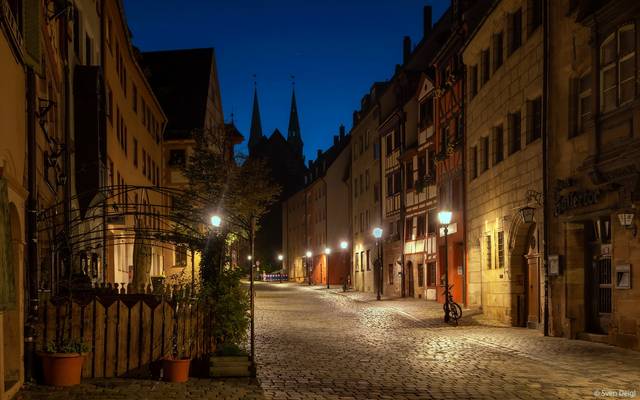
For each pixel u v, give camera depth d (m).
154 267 36.44
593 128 15.41
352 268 56.38
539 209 18.77
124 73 30.48
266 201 39.12
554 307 17.58
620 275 14.62
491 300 23.58
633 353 13.82
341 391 10.01
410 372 11.88
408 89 39.97
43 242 12.93
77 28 20.19
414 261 38.28
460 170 28.91
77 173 18.55
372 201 48.62
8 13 8.45
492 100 23.83
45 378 9.84
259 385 10.39
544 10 18.23
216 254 14.12
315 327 21.53
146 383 10.23
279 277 87.62
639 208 13.84
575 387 10.25
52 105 13.53
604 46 15.30
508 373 11.69
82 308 10.81
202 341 12.20
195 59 54.25
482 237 24.98
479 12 28.19
